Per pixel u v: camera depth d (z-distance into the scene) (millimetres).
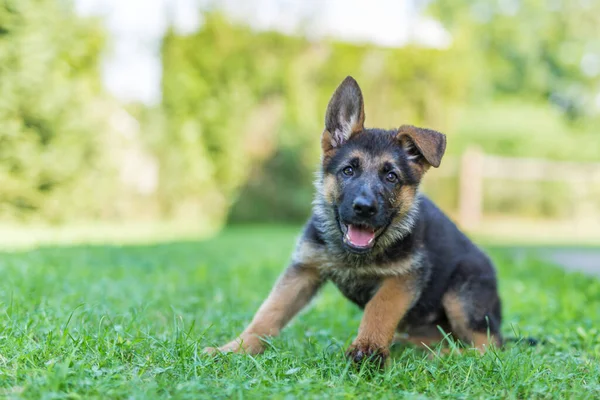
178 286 1714
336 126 1286
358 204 1171
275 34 4691
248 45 4562
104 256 2238
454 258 1277
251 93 4598
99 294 1497
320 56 4801
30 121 3695
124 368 1023
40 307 1301
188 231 4082
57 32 3848
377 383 1035
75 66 4113
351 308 1551
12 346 1058
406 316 1266
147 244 2904
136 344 1096
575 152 6328
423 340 1295
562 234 4809
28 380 947
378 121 4836
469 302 1265
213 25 4457
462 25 5820
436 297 1263
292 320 1254
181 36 4430
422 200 1330
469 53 5301
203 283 1771
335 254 1235
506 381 1037
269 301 1229
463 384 1033
